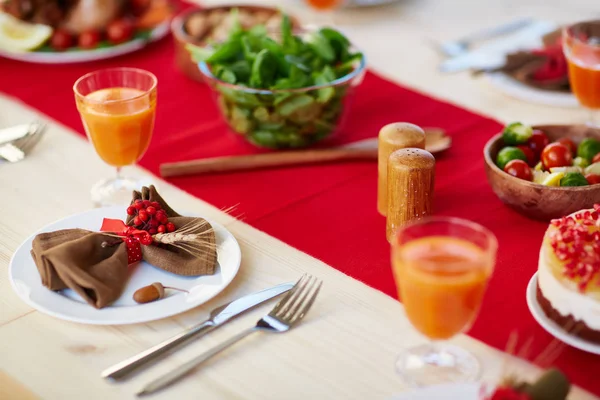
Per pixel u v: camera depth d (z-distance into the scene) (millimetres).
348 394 959
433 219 954
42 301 1034
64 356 1002
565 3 1878
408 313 956
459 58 1589
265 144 1354
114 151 1245
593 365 981
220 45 1383
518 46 1609
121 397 956
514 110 1467
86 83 1255
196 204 1247
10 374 982
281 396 958
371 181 1300
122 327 1037
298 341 1017
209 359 995
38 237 1084
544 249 1023
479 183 1281
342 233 1185
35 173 1317
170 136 1422
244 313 1050
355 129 1433
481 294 936
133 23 1730
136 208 1113
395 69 1611
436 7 1895
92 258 1063
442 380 959
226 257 1099
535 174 1195
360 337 1021
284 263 1129
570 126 1245
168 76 1609
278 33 1461
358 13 1868
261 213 1228
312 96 1304
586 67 1317
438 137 1369
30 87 1560
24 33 1658
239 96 1302
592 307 964
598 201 1141
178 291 1058
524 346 1006
